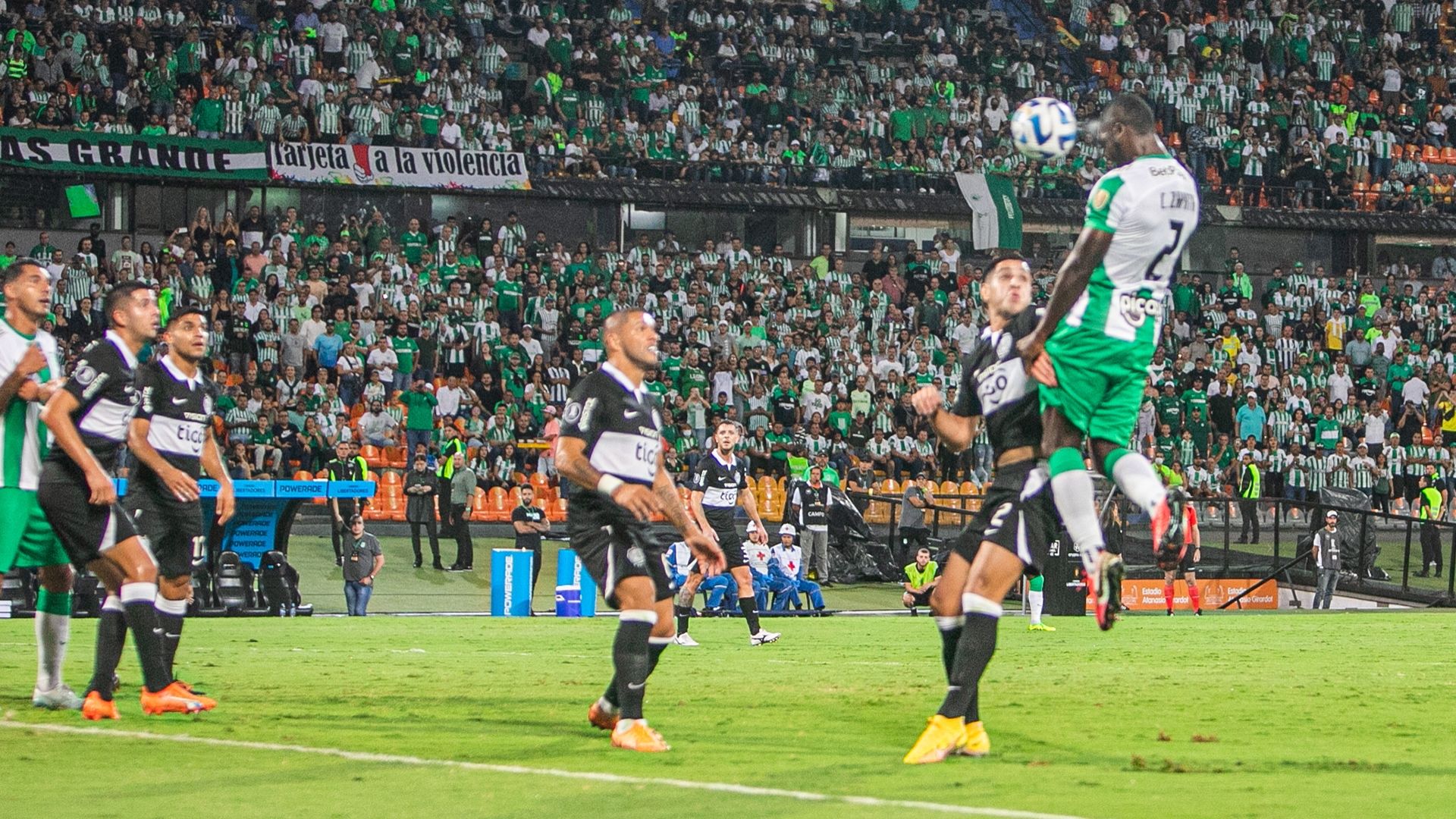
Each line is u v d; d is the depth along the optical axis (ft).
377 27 179.22
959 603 35.42
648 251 175.73
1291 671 58.39
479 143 178.29
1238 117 215.31
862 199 194.49
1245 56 223.92
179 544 42.91
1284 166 215.31
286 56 174.19
